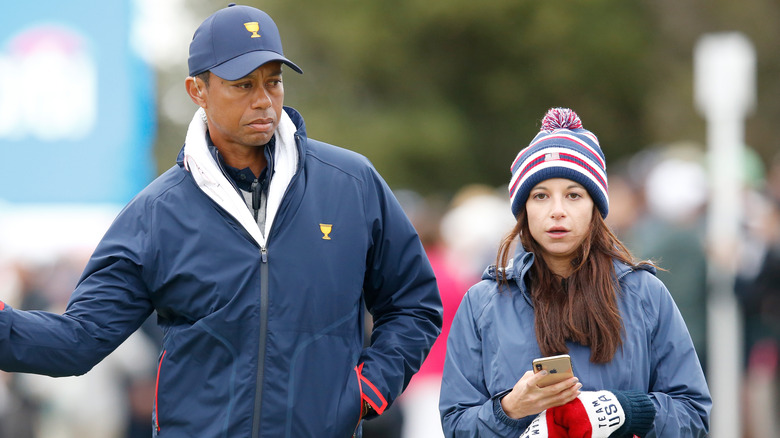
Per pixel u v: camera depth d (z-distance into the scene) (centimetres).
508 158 10269
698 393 1302
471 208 3697
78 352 1359
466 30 9894
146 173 2642
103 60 2578
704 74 3275
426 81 10194
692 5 9706
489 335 1342
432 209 3083
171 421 1359
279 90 1375
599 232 1339
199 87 1390
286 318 1342
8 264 2839
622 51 9856
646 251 3212
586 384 1291
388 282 1460
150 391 2855
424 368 2962
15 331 1326
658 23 10069
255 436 1325
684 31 9844
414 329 1450
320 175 1409
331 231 1385
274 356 1333
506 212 3797
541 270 1336
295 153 1397
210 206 1364
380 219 1438
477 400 1341
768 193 3622
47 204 2612
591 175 1327
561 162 1322
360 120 9769
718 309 3177
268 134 1360
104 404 2848
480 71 10244
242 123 1349
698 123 9531
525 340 1319
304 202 1383
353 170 1434
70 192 2606
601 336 1293
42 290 2881
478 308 1365
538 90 10194
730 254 3259
